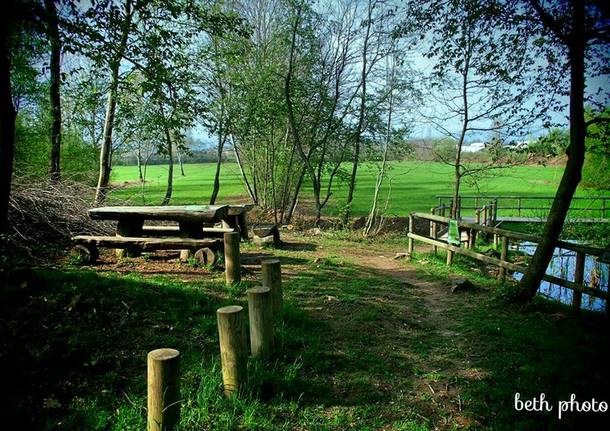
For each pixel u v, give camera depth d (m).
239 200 24.78
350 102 17.77
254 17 17.91
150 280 5.99
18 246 6.87
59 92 11.30
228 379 3.50
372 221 18.83
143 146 18.84
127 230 7.85
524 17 6.98
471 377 4.25
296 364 4.22
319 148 18.97
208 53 12.47
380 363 4.46
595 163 14.79
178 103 7.97
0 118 5.52
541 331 5.49
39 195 8.16
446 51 8.12
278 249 10.95
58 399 3.30
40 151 13.17
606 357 4.64
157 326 4.60
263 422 3.26
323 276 7.95
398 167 21.89
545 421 3.50
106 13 6.76
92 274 5.65
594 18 6.29
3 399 3.12
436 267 9.96
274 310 5.25
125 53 7.23
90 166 15.10
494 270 10.58
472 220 19.33
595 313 6.34
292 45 16.33
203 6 11.79
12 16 5.73
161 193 27.28
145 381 3.65
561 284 6.54
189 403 3.35
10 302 4.36
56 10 6.72
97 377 3.63
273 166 19.84
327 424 3.35
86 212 8.82
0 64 5.42
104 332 4.28
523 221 18.95
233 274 6.31
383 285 7.76
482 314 6.25
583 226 15.24
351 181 18.84
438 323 5.92
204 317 4.95
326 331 5.20
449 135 12.31
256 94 16.11
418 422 3.46
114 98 10.89
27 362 3.55
